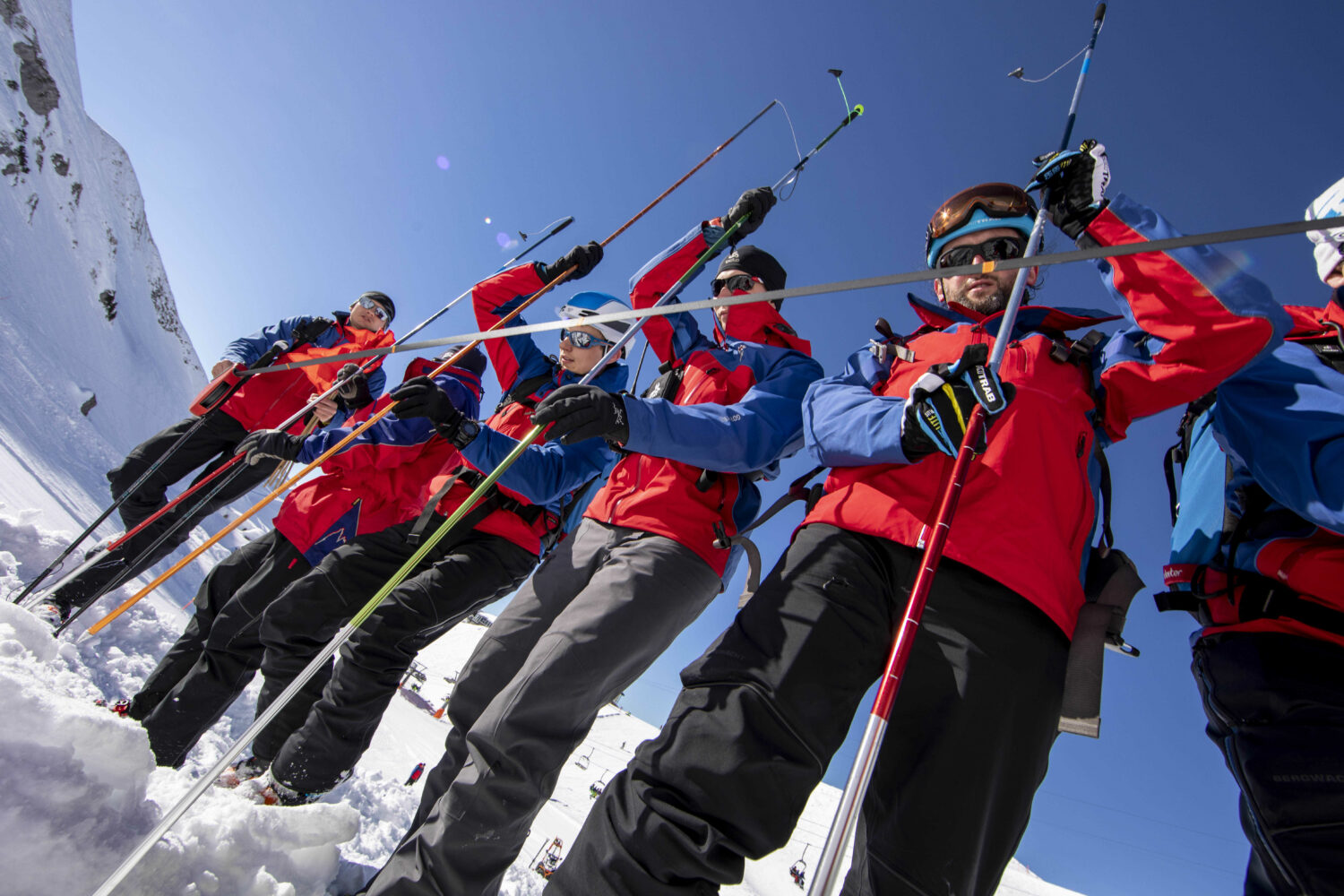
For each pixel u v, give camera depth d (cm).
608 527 214
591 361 293
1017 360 149
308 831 167
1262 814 134
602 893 111
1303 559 132
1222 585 150
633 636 177
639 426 160
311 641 253
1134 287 146
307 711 249
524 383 302
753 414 183
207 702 252
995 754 115
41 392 671
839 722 124
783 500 178
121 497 394
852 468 153
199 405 414
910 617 96
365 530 292
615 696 184
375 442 297
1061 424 142
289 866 163
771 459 188
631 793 117
